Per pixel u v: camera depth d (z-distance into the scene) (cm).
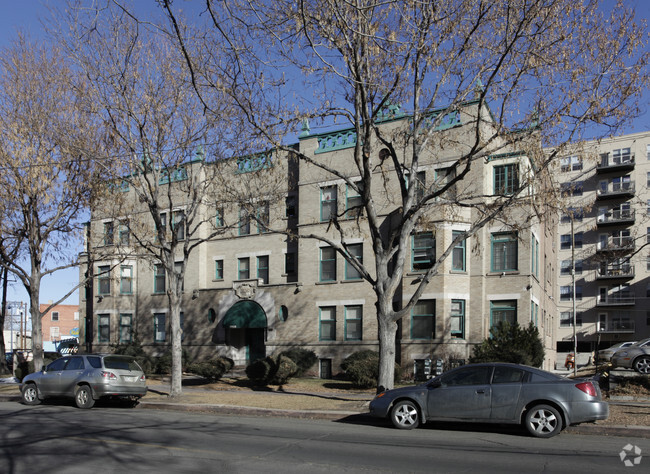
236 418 1523
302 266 2959
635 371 1956
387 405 1289
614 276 5303
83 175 2227
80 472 841
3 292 3444
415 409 1259
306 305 2923
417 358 2517
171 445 1056
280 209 3127
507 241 2552
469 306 2564
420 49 1480
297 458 938
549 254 3591
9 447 1041
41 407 1798
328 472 836
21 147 2111
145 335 3503
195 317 3309
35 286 2364
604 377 1889
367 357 2420
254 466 877
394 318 1570
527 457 943
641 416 1330
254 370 2408
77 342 4091
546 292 3328
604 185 5362
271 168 1994
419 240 2619
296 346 2914
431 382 1268
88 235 2836
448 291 2517
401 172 1642
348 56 1486
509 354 2166
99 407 1833
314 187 2953
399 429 1271
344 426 1343
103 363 1772
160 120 1884
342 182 2859
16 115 2103
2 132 2092
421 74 1578
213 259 3356
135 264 3619
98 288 3697
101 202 2278
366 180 1579
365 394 2038
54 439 1123
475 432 1228
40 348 2364
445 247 2525
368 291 2753
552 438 1138
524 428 1269
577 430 1214
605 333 5406
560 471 836
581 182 5447
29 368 2803
